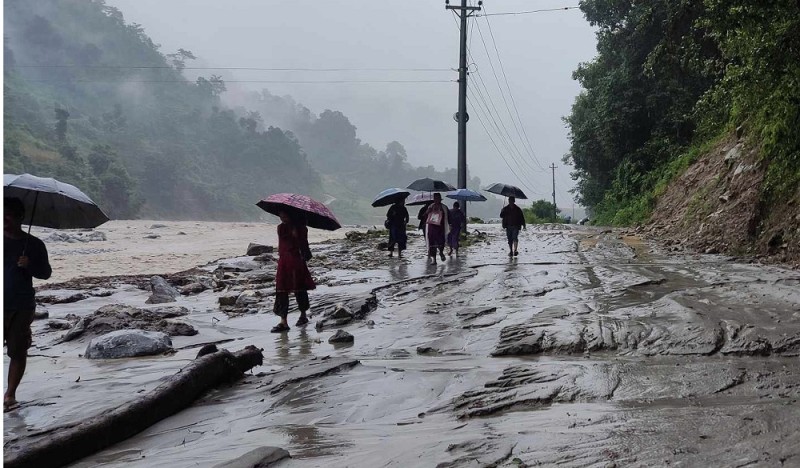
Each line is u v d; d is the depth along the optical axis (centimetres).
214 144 19012
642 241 1966
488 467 340
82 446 406
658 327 690
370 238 2456
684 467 326
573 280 1152
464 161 2422
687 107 2930
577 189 5147
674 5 1933
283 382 562
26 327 530
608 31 3319
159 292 1164
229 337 838
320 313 988
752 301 805
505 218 1716
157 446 424
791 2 1104
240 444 413
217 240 2973
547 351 657
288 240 873
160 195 15138
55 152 11406
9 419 493
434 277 1318
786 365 546
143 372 641
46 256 537
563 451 358
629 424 403
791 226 1275
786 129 1294
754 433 370
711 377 510
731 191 1636
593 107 3950
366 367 616
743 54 1280
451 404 479
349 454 377
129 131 16438
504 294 1044
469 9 2428
